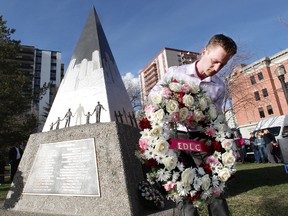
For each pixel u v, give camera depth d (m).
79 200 3.10
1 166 9.59
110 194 2.97
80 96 4.34
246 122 33.22
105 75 4.48
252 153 13.05
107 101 4.05
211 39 1.93
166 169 1.59
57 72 65.56
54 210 3.19
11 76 11.79
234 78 18.95
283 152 5.75
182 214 1.76
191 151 1.76
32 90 13.59
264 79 31.20
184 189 1.53
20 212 3.34
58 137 3.79
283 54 29.72
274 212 2.94
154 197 3.04
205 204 1.61
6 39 13.33
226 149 1.67
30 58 62.81
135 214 2.82
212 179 1.58
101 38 5.20
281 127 12.58
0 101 10.96
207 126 1.80
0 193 5.54
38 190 3.50
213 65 1.93
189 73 2.10
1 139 10.94
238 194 4.20
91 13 5.60
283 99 29.41
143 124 1.73
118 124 3.48
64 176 3.38
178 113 1.69
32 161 3.87
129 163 3.26
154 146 1.61
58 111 4.41
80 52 5.04
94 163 3.24
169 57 57.72
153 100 1.73
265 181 5.31
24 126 11.91
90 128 3.57
